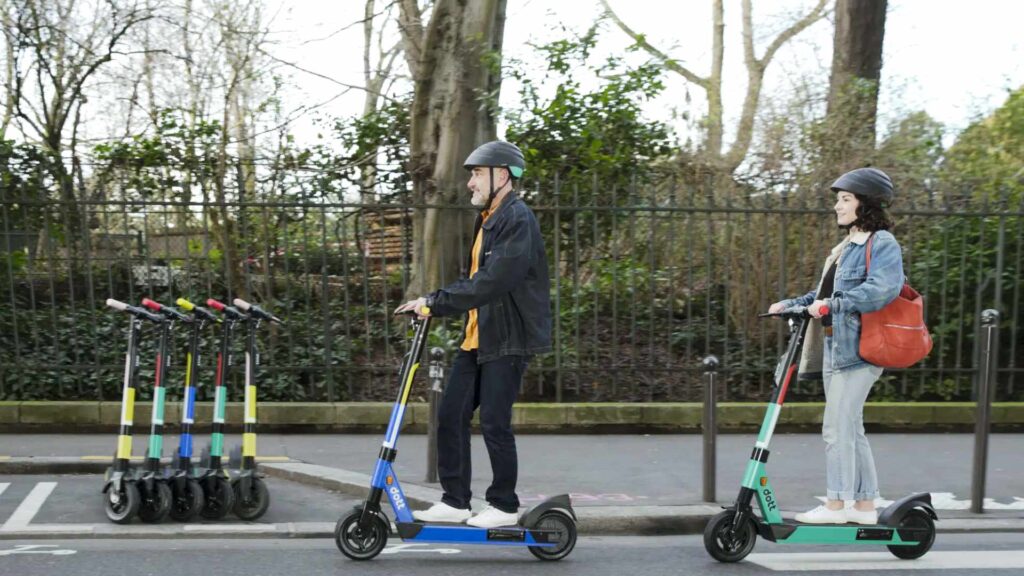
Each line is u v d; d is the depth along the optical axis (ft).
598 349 31.45
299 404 28.45
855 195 17.20
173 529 18.30
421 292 32.24
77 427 27.73
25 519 19.07
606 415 28.84
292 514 19.92
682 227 32.71
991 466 25.23
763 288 30.19
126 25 41.34
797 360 17.17
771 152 33.60
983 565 17.12
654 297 30.71
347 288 29.53
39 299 33.37
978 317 30.40
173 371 29.89
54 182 31.73
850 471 17.19
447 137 32.50
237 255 33.58
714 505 20.13
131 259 30.63
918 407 30.01
